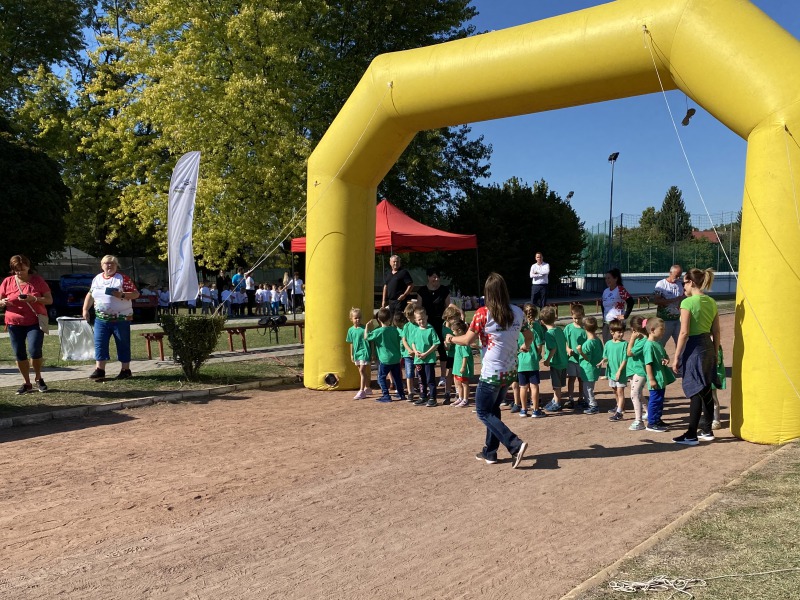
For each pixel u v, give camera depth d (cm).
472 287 4281
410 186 2933
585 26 743
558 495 502
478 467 587
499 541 416
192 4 2375
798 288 619
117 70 2661
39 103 3225
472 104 848
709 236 4822
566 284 4950
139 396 905
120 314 1016
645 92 760
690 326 643
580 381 864
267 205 2378
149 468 595
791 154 615
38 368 925
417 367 909
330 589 357
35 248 2702
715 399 721
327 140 993
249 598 349
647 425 714
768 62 630
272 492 525
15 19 3431
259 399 937
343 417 813
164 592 358
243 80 2248
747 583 327
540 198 4859
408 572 376
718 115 679
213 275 3712
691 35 668
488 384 574
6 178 2577
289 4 2377
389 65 912
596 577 343
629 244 4800
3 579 377
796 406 622
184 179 1064
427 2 2862
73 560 402
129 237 3494
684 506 468
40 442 689
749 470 529
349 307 1005
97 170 3172
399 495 512
